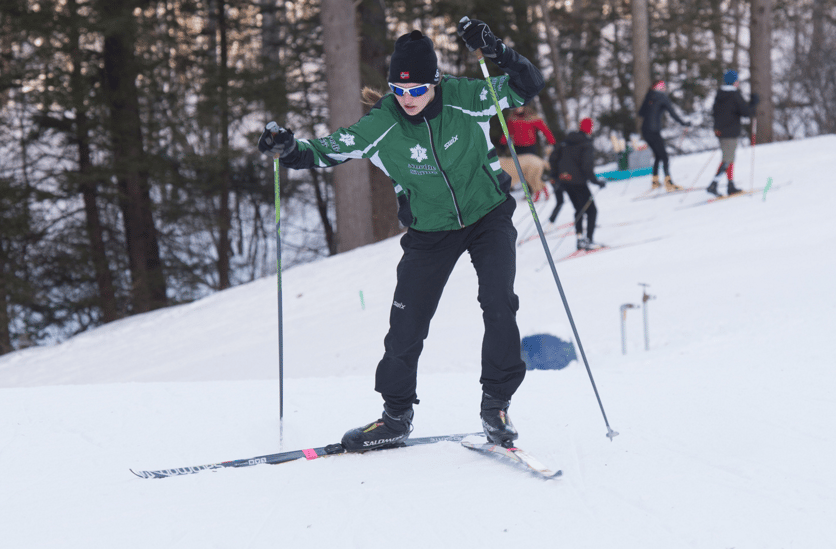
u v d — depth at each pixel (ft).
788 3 109.60
